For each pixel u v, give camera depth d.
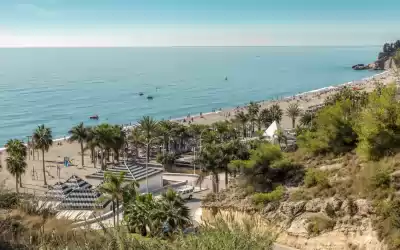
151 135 109.50
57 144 137.25
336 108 48.03
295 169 45.44
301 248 35.97
